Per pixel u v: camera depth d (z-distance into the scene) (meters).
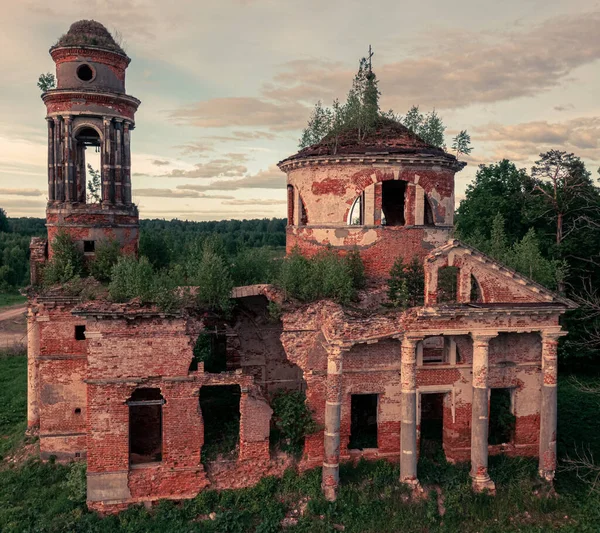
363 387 22.67
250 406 21.80
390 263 26.08
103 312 20.22
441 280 24.03
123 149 27.34
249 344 28.88
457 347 23.47
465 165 27.78
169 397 21.22
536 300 22.55
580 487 23.22
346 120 28.56
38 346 27.55
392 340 22.69
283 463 22.19
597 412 31.12
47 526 19.89
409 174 26.06
